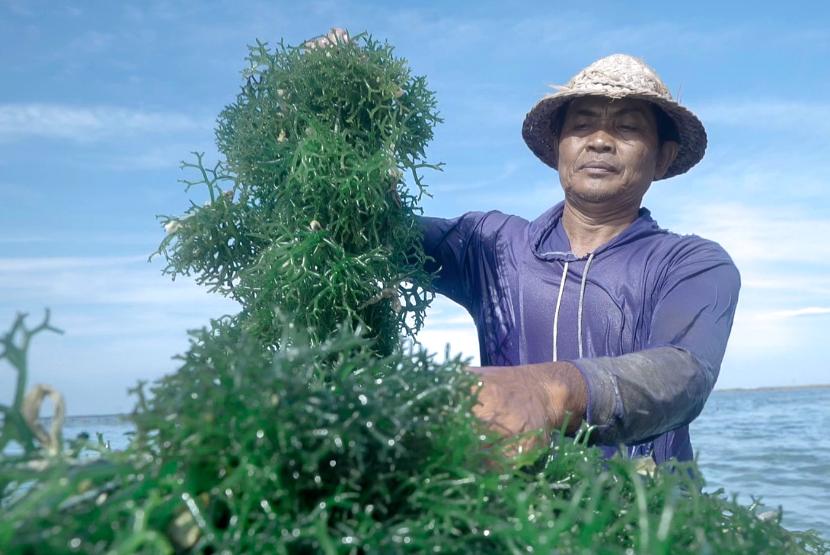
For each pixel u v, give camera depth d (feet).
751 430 56.85
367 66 5.97
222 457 2.52
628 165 8.48
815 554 3.72
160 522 2.40
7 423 2.53
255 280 5.73
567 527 2.70
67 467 2.51
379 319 5.98
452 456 2.93
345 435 2.59
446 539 2.52
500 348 8.80
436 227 9.37
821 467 29.63
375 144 5.99
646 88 8.56
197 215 6.30
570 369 4.94
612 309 8.15
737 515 3.25
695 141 9.49
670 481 3.19
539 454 3.34
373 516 2.70
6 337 2.56
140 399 2.65
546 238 8.89
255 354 2.89
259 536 2.37
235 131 6.48
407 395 3.04
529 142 10.06
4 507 2.51
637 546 2.71
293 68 6.15
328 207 5.72
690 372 5.53
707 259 7.64
